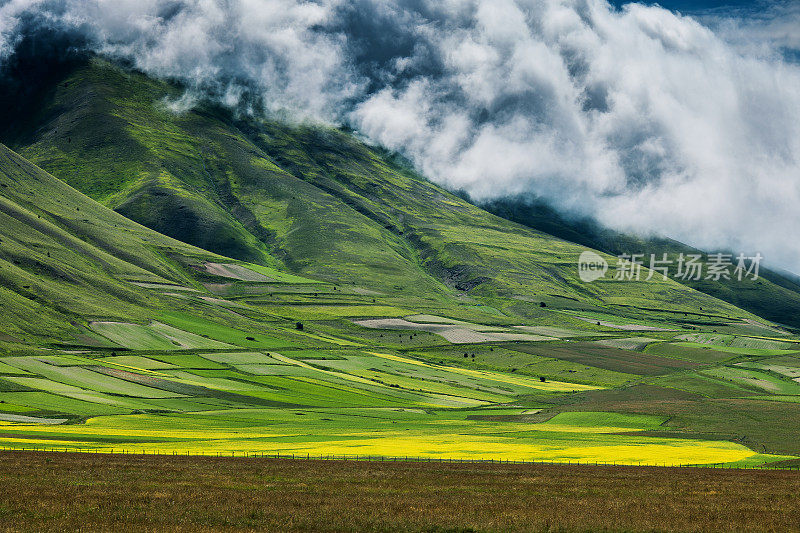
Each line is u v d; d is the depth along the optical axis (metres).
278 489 52.78
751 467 81.44
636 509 47.75
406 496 51.16
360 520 41.62
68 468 61.16
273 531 38.59
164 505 44.62
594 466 76.94
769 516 46.00
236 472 62.00
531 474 66.50
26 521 39.12
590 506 48.66
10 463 63.38
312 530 39.28
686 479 65.06
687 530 41.28
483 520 42.50
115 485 52.41
